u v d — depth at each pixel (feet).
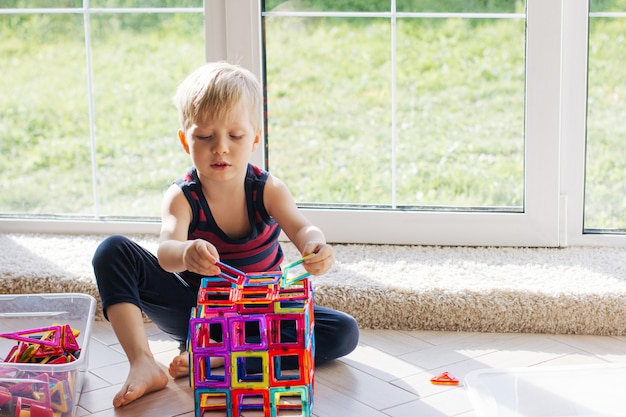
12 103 7.92
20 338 5.33
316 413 5.12
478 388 5.40
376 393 5.38
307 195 7.66
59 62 7.79
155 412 5.16
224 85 5.31
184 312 5.76
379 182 7.57
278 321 4.99
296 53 7.42
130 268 5.58
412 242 7.45
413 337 6.29
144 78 7.72
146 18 7.59
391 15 7.26
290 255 7.20
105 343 6.23
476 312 6.34
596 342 6.16
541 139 7.16
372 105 7.45
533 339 6.23
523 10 7.13
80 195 7.98
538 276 6.61
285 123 7.55
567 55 7.14
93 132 7.87
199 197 5.62
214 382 4.87
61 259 7.09
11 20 7.76
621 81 7.17
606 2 7.06
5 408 4.86
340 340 5.68
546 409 5.13
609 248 7.29
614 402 5.22
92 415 5.13
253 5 7.28
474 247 7.38
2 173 8.04
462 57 7.29
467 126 7.38
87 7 7.63
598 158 7.30
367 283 6.49
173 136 7.79
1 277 6.69
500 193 7.44
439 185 7.50
